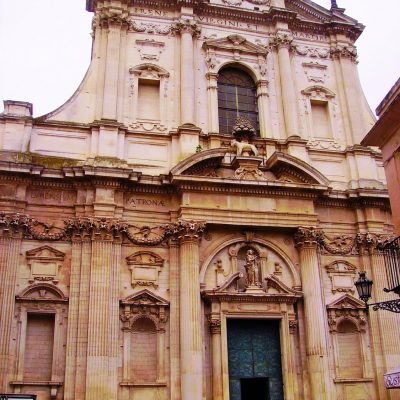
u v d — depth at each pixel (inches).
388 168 624.4
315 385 781.3
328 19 1074.1
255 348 820.6
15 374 717.3
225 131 956.0
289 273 863.1
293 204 875.4
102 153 844.6
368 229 909.2
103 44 938.1
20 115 842.2
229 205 847.1
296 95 996.6
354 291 878.4
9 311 735.1
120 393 740.0
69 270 781.9
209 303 811.4
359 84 1046.4
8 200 781.9
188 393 733.3
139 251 815.7
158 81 937.5
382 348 842.8
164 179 839.1
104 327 745.0
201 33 996.6
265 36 1034.7
